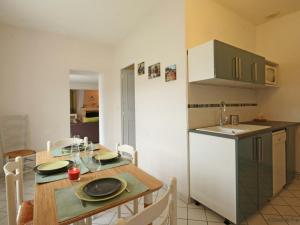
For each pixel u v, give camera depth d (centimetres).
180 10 223
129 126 414
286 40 289
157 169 274
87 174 127
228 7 263
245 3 254
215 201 190
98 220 195
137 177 121
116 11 277
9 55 319
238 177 168
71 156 167
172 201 88
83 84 803
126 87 406
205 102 238
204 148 200
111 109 428
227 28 267
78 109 802
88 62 394
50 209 86
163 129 259
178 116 232
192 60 214
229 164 175
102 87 417
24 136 329
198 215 198
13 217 110
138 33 315
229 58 206
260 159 197
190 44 221
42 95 348
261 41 316
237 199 169
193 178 216
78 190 102
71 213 83
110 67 423
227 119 262
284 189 250
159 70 262
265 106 314
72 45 376
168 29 243
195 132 211
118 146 186
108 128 426
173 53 236
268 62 276
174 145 240
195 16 227
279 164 232
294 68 283
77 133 549
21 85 330
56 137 362
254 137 189
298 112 281
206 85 239
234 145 170
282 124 252
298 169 281
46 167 136
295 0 248
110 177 117
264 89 314
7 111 319
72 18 297
